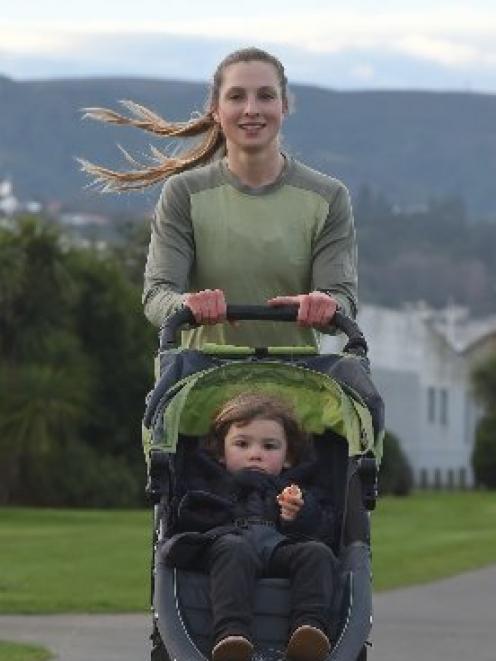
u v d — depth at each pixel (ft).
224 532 32.35
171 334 34.58
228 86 35.68
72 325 163.22
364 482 32.63
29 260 154.61
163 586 31.81
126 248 238.68
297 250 36.01
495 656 50.57
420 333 285.02
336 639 31.63
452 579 74.84
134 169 38.34
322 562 31.73
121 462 164.76
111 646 51.13
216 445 34.17
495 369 276.41
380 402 33.68
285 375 34.76
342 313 34.86
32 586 67.62
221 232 35.99
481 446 249.55
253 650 31.22
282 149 36.96
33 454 151.12
